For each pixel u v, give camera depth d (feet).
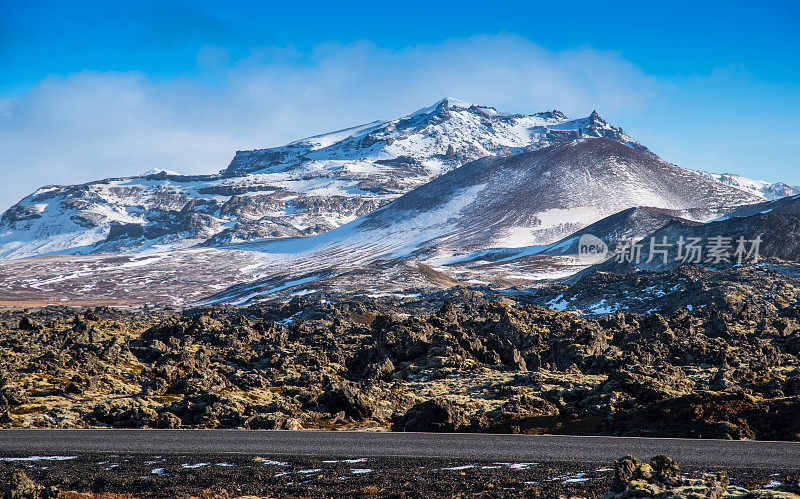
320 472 146.92
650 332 388.98
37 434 197.47
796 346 351.87
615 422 194.70
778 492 102.83
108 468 154.10
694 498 101.40
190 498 127.13
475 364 349.61
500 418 213.25
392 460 158.40
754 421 181.37
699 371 306.14
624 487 113.29
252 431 203.62
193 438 191.21
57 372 289.94
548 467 146.92
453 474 141.90
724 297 558.97
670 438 176.04
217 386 282.15
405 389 297.94
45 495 127.95
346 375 349.20
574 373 326.44
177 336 411.54
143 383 285.23
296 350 387.96
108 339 399.24
